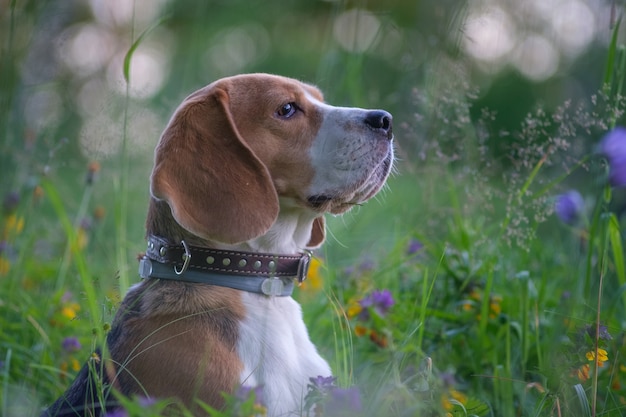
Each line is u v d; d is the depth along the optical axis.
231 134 6.48
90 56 19.17
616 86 8.25
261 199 6.43
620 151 7.37
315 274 9.22
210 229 6.28
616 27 7.68
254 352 6.10
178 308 6.15
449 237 9.34
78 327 8.69
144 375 5.85
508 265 9.48
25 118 14.23
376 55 15.46
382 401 5.79
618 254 8.00
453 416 6.24
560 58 18.22
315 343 8.45
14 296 9.26
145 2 22.08
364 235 11.99
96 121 10.12
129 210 13.69
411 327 8.08
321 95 7.35
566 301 8.41
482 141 9.32
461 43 10.79
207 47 25.77
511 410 7.03
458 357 8.08
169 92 17.98
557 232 11.34
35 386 7.69
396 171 7.96
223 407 5.75
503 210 10.60
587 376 6.60
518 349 7.98
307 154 6.83
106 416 5.30
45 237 12.02
